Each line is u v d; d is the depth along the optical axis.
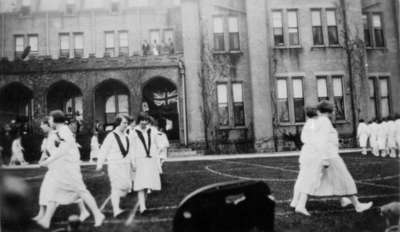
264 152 24.95
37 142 23.42
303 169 7.15
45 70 24.92
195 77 25.58
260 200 4.91
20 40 30.05
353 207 7.41
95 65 25.02
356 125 25.50
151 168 7.29
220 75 25.80
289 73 25.77
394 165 14.14
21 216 1.95
